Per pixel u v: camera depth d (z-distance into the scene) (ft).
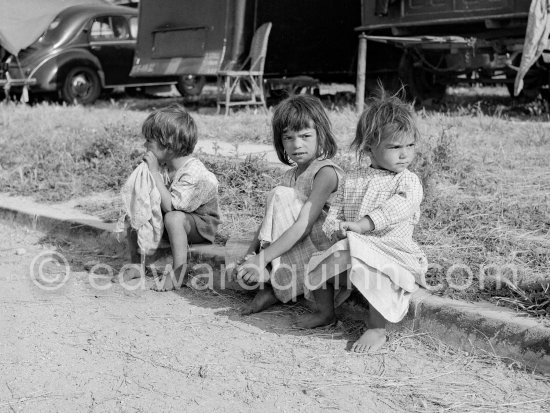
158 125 13.89
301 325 11.98
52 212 18.71
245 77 36.06
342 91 50.31
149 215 13.79
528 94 35.65
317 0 38.99
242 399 9.55
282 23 37.45
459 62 34.53
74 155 23.39
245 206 17.24
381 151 11.36
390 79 39.11
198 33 36.88
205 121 29.91
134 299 13.47
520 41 31.32
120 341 11.50
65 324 12.23
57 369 10.52
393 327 11.68
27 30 42.78
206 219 14.61
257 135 25.25
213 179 14.58
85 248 16.99
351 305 12.31
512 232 14.21
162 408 9.34
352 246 10.77
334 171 12.29
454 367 10.36
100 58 45.85
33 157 23.70
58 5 45.83
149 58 39.50
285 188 12.36
